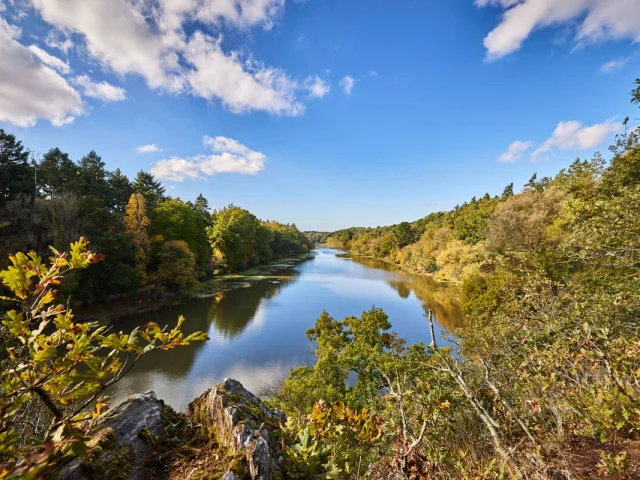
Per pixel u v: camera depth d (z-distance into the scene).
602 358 3.64
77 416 1.60
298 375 14.00
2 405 1.15
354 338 15.91
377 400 5.58
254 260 75.88
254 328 26.84
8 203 24.23
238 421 2.32
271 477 1.96
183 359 20.20
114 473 1.84
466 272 38.31
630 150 9.72
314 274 64.38
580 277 10.62
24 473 0.99
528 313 8.46
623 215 7.89
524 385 4.28
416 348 11.19
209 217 82.19
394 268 79.06
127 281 29.78
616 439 3.25
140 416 2.41
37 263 1.52
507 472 2.68
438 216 108.19
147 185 58.75
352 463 2.60
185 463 2.12
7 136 30.12
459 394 4.14
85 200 30.70
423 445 3.36
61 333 1.44
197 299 37.16
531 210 36.12
